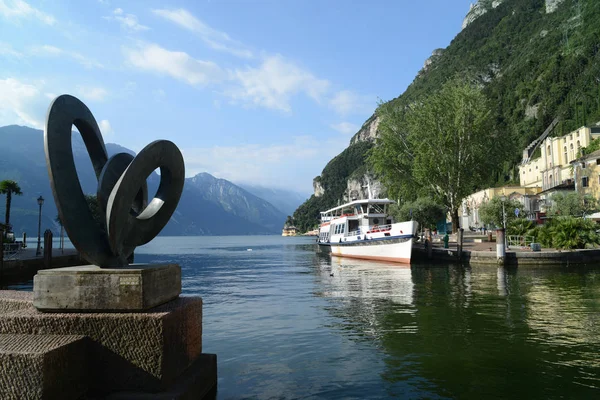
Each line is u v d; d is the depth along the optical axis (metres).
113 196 5.51
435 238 60.06
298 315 13.55
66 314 5.08
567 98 137.38
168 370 5.09
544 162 89.44
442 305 14.73
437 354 8.84
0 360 4.18
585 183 58.84
